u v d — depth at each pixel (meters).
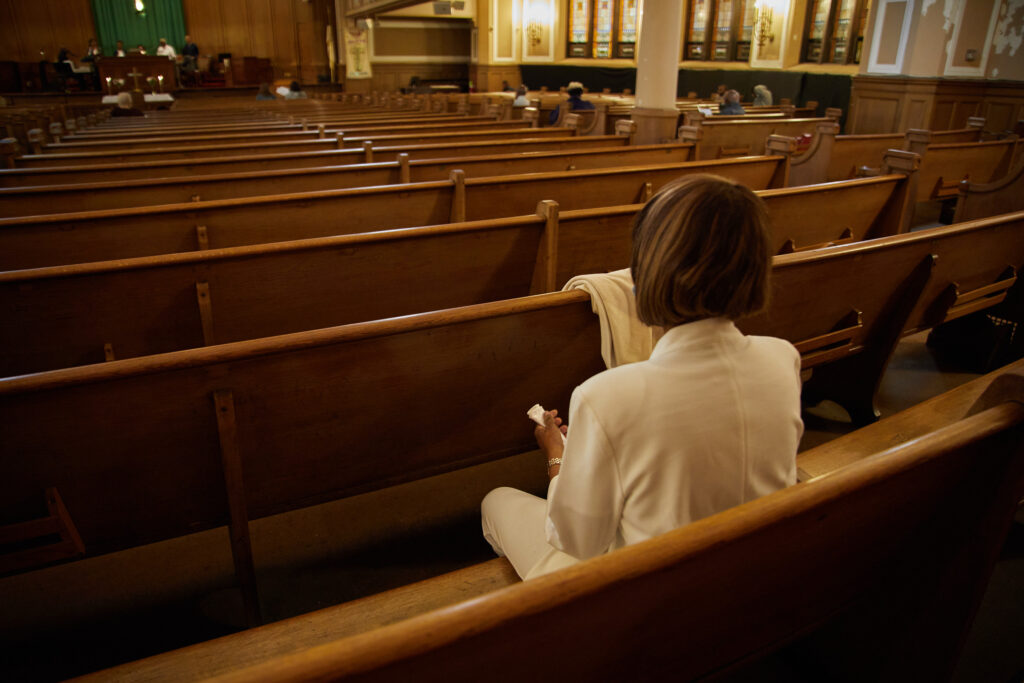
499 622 0.81
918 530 1.46
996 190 4.56
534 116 8.48
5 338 2.42
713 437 1.08
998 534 1.42
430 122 8.59
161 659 1.41
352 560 2.33
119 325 2.56
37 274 2.35
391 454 2.07
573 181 4.41
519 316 2.03
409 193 3.87
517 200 4.27
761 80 15.16
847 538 1.28
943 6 9.81
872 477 1.11
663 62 7.72
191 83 19.50
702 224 1.01
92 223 3.24
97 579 2.23
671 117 7.86
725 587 1.13
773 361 1.15
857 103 11.30
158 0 19.86
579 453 1.11
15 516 1.63
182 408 1.69
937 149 6.07
